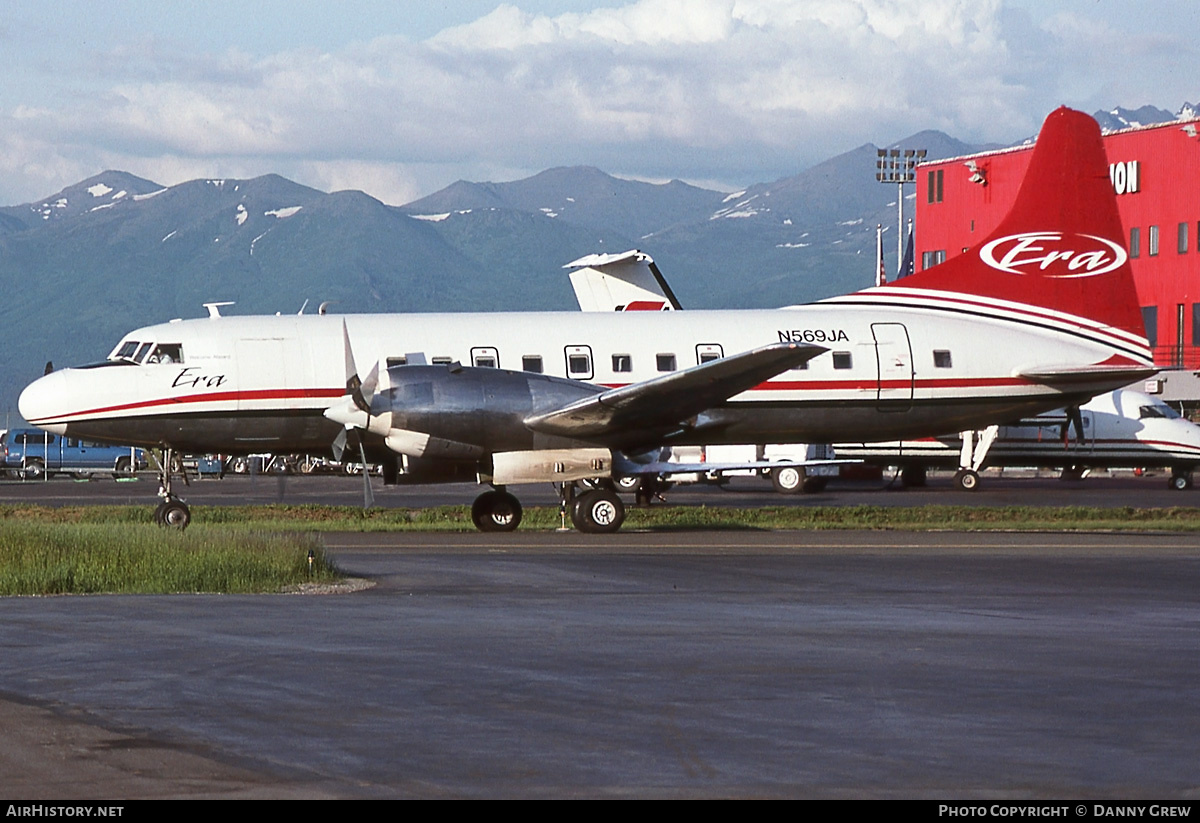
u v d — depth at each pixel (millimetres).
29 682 24672
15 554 46688
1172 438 113812
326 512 81000
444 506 88250
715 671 25859
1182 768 18469
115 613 34875
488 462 66312
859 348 77625
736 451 107438
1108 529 70562
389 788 17500
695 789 17469
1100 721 21391
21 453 165875
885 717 21672
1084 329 81000
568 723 21250
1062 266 81250
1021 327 80375
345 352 64562
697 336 76875
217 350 72562
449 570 46781
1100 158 82000
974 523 73688
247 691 23828
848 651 28344
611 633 31047
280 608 35938
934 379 78250
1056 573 46375
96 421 71562
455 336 74625
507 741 20031
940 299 80250
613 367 75500
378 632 31188
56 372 73562
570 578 44312
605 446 66938
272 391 72688
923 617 34250
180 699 23109
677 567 48094
